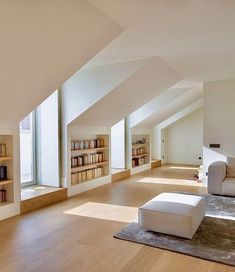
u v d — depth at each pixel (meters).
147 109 6.97
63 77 3.38
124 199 4.68
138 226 3.33
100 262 2.47
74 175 5.19
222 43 3.39
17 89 3.16
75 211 3.99
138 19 2.65
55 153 4.91
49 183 4.99
